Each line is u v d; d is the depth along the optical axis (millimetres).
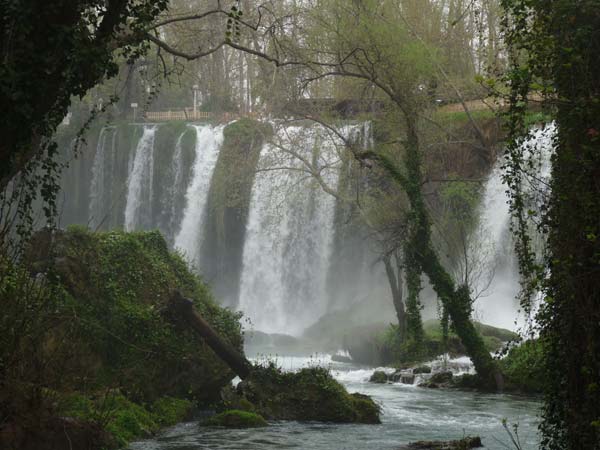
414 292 29141
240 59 56062
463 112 38781
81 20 9992
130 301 16734
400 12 32344
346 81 33188
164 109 71875
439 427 17344
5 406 9617
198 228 53312
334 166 38625
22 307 9938
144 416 14852
